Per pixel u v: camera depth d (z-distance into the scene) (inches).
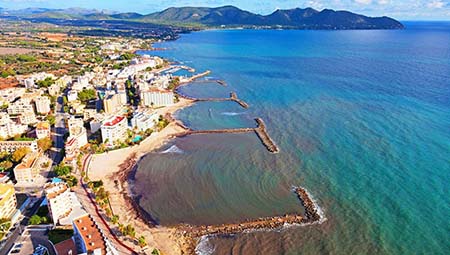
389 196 7470.5
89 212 7096.5
